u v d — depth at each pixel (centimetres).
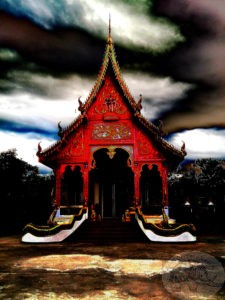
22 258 1083
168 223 1808
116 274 795
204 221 2891
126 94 2159
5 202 3192
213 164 4303
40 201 3631
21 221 3098
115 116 2156
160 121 2064
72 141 2152
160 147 2072
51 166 2327
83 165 2102
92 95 2192
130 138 2120
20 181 3534
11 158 3522
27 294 616
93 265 925
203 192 3806
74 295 606
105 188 2541
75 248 1362
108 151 2114
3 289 656
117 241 1628
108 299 577
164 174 2038
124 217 2067
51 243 1597
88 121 2181
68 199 2475
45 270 856
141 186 2414
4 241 1761
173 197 3866
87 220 1972
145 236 1645
